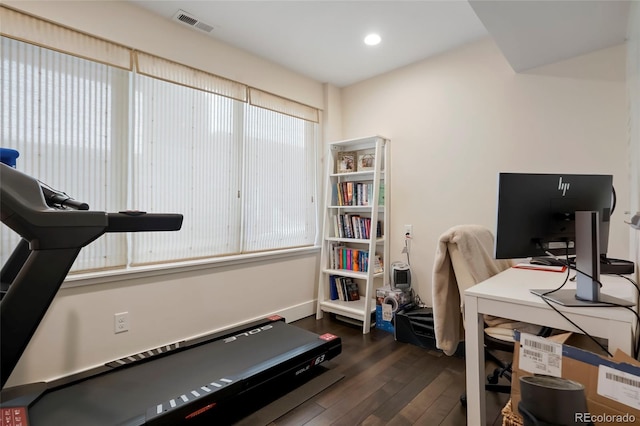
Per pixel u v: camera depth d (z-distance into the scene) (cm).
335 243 351
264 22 242
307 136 345
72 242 90
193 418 153
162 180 235
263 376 183
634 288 121
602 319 100
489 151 266
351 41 271
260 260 296
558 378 102
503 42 209
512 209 117
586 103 224
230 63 274
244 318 282
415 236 310
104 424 139
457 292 173
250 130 291
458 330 174
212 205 263
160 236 233
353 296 339
